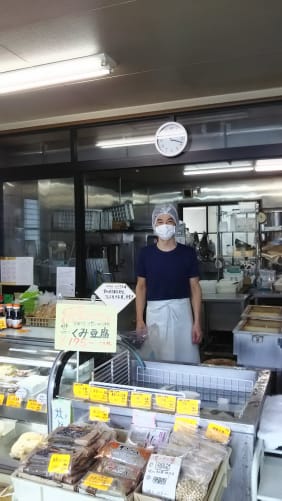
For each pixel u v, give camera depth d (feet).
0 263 13.41
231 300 15.92
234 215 22.67
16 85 9.39
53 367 4.94
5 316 6.75
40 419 5.73
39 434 5.69
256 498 3.96
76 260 12.43
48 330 6.56
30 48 7.99
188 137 11.14
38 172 12.71
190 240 20.76
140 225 23.35
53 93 10.39
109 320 4.75
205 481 3.42
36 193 13.19
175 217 8.81
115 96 10.69
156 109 11.37
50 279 13.09
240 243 22.54
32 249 13.32
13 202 13.52
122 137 11.93
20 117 12.44
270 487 4.14
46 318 6.88
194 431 4.11
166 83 9.91
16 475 3.75
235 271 20.70
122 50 8.19
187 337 8.86
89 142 12.27
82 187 12.30
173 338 8.70
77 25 7.20
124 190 21.01
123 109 11.68
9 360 6.01
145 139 11.69
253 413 4.20
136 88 10.17
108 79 9.55
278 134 10.46
